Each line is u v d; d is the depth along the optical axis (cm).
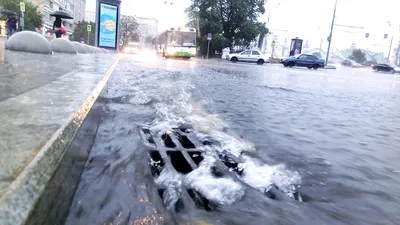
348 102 701
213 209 164
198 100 534
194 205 166
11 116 149
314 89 950
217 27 4472
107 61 742
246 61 3712
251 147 286
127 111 387
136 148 245
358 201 191
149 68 1241
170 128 323
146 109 409
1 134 121
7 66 427
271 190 196
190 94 593
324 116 487
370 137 366
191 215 155
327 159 271
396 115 554
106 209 153
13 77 306
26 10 4531
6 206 79
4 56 618
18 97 198
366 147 319
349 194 200
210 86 777
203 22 4453
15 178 89
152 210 156
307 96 747
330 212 174
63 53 998
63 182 131
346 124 435
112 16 2206
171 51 2678
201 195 178
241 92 709
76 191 164
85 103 200
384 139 360
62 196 129
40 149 110
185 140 286
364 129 411
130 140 264
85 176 185
